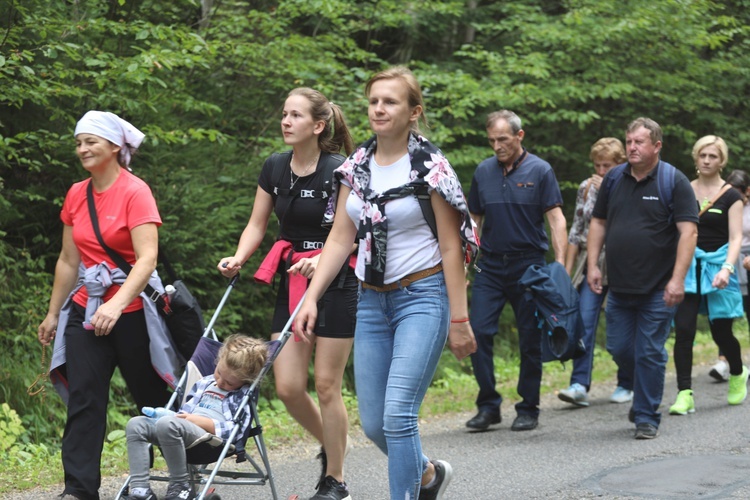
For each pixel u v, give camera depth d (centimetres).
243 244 520
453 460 638
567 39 1230
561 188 1339
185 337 504
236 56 1001
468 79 1146
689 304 800
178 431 426
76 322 503
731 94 1480
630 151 677
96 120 490
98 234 493
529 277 725
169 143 898
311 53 1066
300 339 424
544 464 617
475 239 396
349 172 412
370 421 420
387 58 1422
